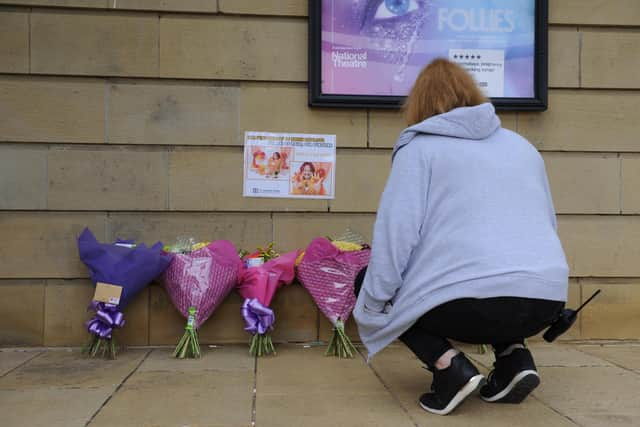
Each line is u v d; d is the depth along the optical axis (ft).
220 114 14.03
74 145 13.75
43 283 13.65
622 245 14.62
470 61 14.33
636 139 14.73
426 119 9.11
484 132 8.91
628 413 9.19
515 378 9.04
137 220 13.87
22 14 13.56
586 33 14.65
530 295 8.16
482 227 8.36
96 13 13.76
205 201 13.99
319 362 12.28
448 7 14.26
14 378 10.98
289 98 14.19
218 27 13.99
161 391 10.14
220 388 10.35
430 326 8.89
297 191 14.20
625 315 14.60
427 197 8.61
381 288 8.66
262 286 12.75
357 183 14.32
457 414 9.09
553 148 14.60
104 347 12.67
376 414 9.04
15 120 13.58
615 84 14.70
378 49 14.15
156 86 13.92
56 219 13.69
